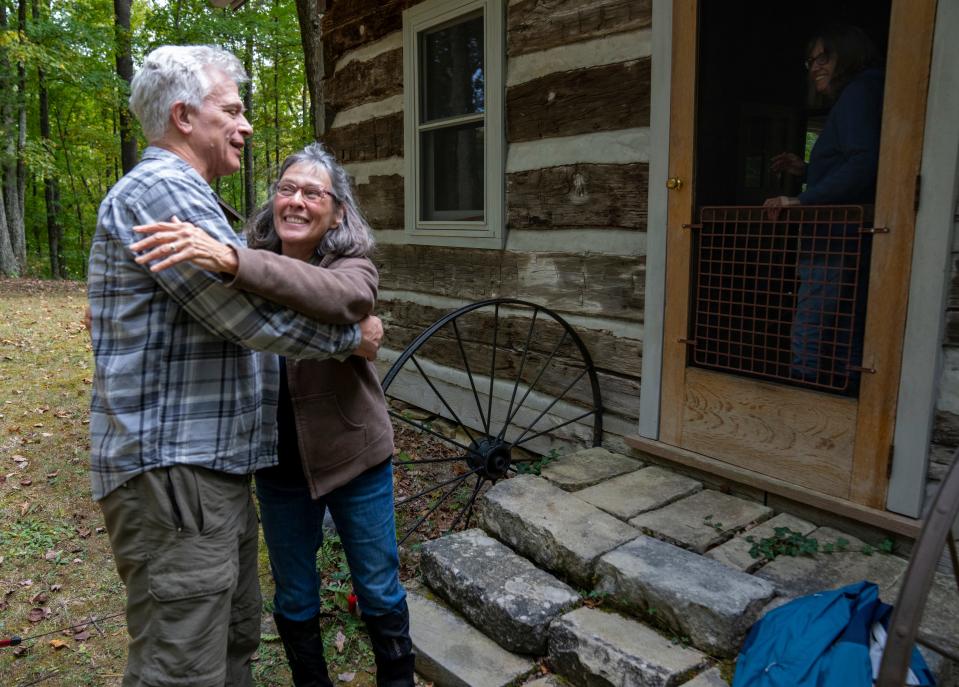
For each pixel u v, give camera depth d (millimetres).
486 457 3264
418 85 4578
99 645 2627
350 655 2512
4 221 15312
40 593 2934
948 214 2270
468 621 2559
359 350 1734
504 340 4199
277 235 1914
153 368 1500
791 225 2836
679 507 2857
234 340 1506
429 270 4734
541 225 3850
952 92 2223
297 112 22281
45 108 17125
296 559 2035
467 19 4207
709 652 2135
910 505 2441
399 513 3637
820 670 1795
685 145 3039
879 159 2420
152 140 1617
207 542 1562
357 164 5395
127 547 1562
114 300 1490
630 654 2127
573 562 2545
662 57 3090
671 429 3246
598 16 3416
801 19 3230
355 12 5156
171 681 1552
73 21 13922
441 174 4609
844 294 2658
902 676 1359
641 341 3402
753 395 2896
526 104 3850
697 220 3062
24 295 11922
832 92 2766
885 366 2471
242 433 1629
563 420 3869
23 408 5398
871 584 2037
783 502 2830
